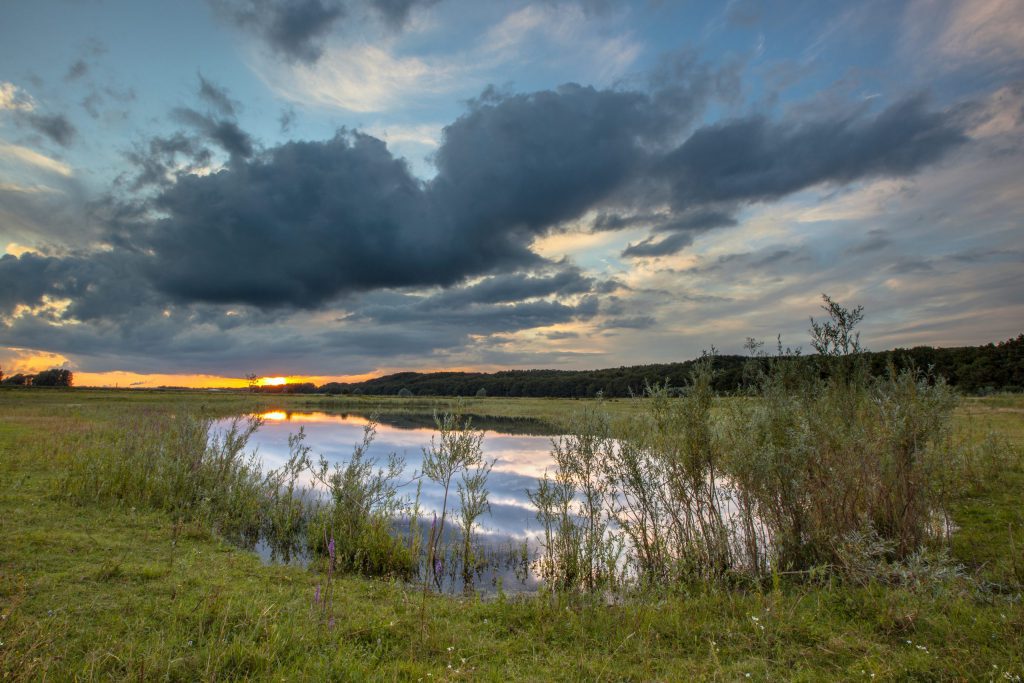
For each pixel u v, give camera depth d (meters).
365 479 11.46
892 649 4.98
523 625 5.89
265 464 19.52
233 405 58.50
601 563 8.20
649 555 8.00
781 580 7.09
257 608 5.83
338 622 5.72
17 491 10.95
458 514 12.42
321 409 70.94
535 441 27.52
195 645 4.95
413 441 27.58
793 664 4.85
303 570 8.05
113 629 5.13
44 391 79.56
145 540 8.58
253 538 10.12
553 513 9.23
